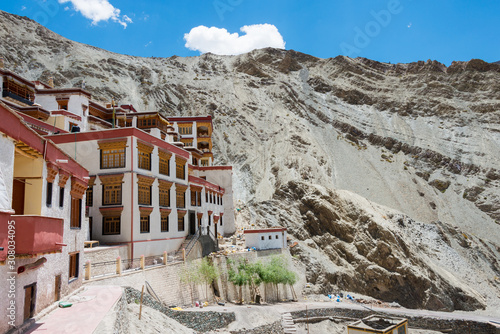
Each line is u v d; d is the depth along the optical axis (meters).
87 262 24.66
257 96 143.12
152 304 25.20
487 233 89.75
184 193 45.34
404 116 137.62
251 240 53.06
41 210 15.75
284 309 43.56
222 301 39.66
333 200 74.75
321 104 141.75
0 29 124.44
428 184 107.81
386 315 49.97
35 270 14.84
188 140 75.69
